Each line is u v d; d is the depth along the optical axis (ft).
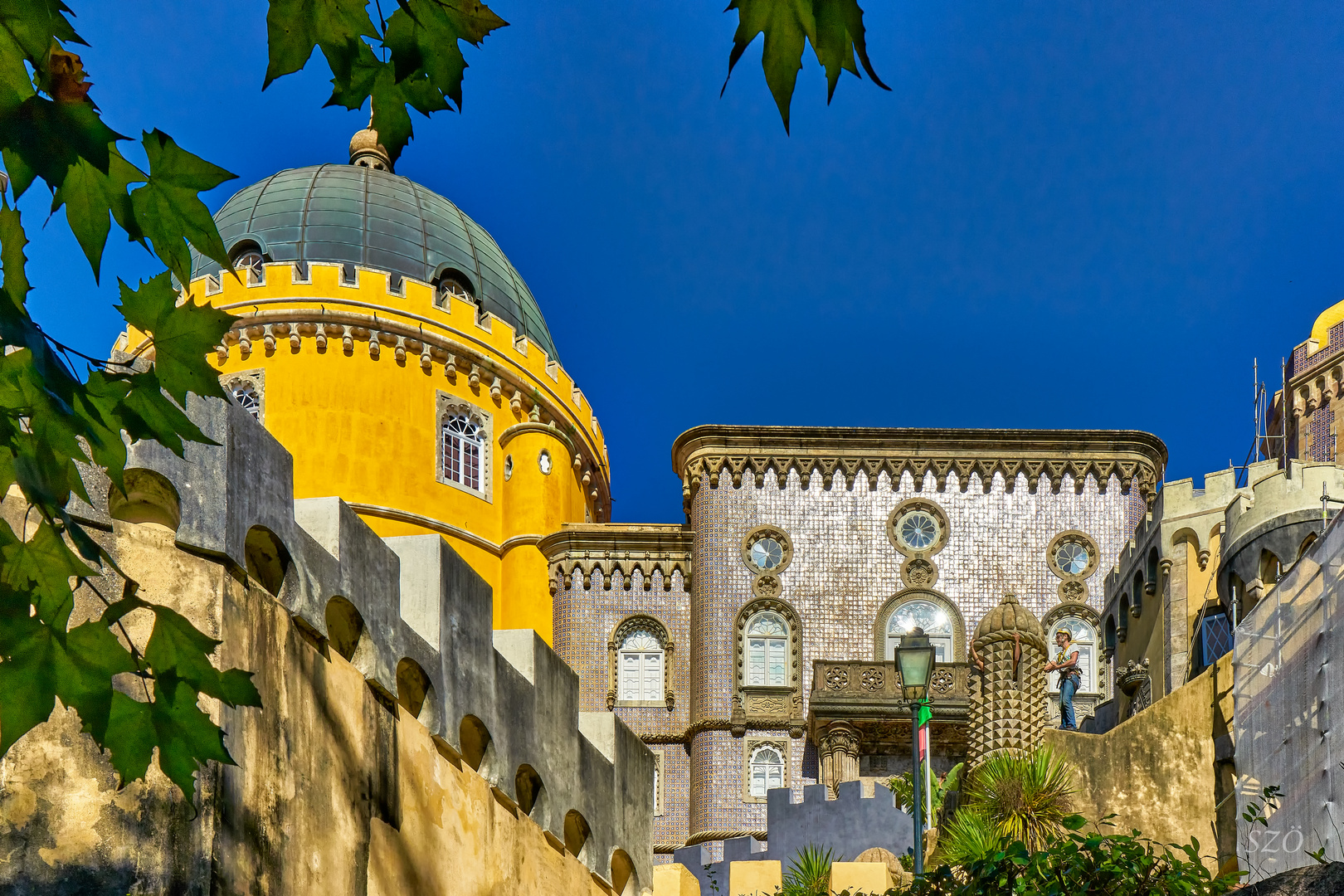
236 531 39.78
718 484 148.66
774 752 141.49
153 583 37.42
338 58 19.27
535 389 170.30
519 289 185.98
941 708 136.26
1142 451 148.77
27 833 34.14
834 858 104.53
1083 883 56.85
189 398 39.34
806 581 146.20
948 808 86.22
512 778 54.75
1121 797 81.35
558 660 61.67
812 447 149.28
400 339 162.40
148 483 38.50
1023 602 145.18
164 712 19.08
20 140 16.75
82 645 18.48
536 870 55.77
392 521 155.94
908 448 149.18
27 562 18.51
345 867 41.83
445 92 19.61
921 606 145.48
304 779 40.55
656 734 144.66
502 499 163.94
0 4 16.53
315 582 43.24
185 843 35.29
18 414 17.85
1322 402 160.25
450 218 184.65
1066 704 106.11
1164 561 106.63
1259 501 95.50
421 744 48.08
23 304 17.48
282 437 157.07
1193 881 56.54
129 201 17.85
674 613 148.66
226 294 161.38
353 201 178.29
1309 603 76.48
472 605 53.47
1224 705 82.02
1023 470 148.87
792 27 17.43
